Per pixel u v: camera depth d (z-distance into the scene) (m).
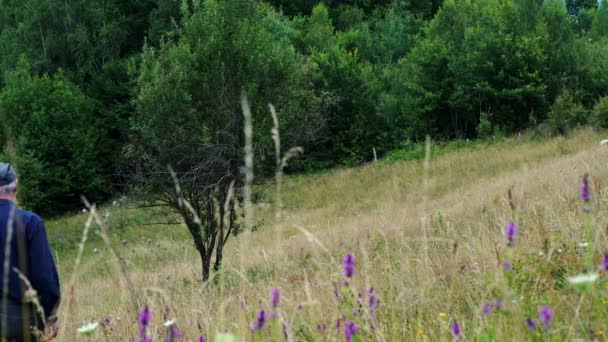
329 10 66.06
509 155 27.11
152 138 11.06
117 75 46.19
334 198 25.88
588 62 39.69
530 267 3.46
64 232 27.39
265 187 10.84
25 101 39.50
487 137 34.94
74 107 40.34
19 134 37.88
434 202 15.37
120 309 3.38
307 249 8.02
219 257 10.01
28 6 50.69
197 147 10.64
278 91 11.56
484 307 2.21
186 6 12.04
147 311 2.24
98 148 40.66
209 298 3.71
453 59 39.41
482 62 39.03
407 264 3.62
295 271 5.45
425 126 39.91
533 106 38.56
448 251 4.17
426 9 68.25
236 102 10.89
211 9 11.86
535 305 2.71
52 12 49.88
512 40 40.03
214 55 11.40
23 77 40.84
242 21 11.83
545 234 4.42
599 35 56.41
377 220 11.48
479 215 8.22
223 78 11.15
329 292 2.97
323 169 38.03
